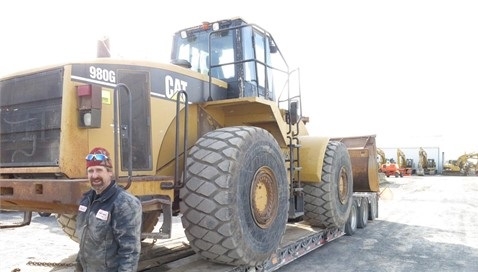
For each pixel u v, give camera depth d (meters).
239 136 3.64
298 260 5.55
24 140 3.26
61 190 2.72
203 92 4.40
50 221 8.83
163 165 3.81
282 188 4.17
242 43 4.81
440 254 5.93
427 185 22.38
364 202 8.28
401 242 6.77
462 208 11.69
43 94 3.19
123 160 3.38
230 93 4.80
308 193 5.90
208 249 3.44
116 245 2.37
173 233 6.35
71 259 4.33
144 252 4.44
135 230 2.38
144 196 3.14
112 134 3.33
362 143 8.62
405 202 13.38
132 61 3.60
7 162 3.35
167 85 3.90
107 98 3.33
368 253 5.97
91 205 2.40
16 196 2.93
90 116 3.02
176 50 5.43
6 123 3.38
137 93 3.60
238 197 3.44
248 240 3.56
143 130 3.61
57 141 3.08
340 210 6.19
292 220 6.79
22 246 6.33
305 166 5.62
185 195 3.44
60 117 3.09
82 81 3.17
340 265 5.30
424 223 8.87
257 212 3.77
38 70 3.23
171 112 3.92
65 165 3.00
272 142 4.09
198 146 3.62
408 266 5.27
